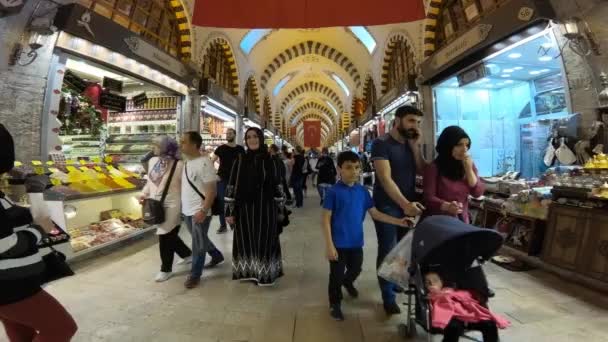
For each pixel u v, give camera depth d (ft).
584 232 10.59
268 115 75.10
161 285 10.94
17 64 12.87
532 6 12.94
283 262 13.46
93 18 14.88
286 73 70.64
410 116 8.32
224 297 10.02
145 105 26.61
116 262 13.32
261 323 8.45
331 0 13.32
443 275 6.60
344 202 8.70
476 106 23.88
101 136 24.03
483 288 6.57
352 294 9.98
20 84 13.12
